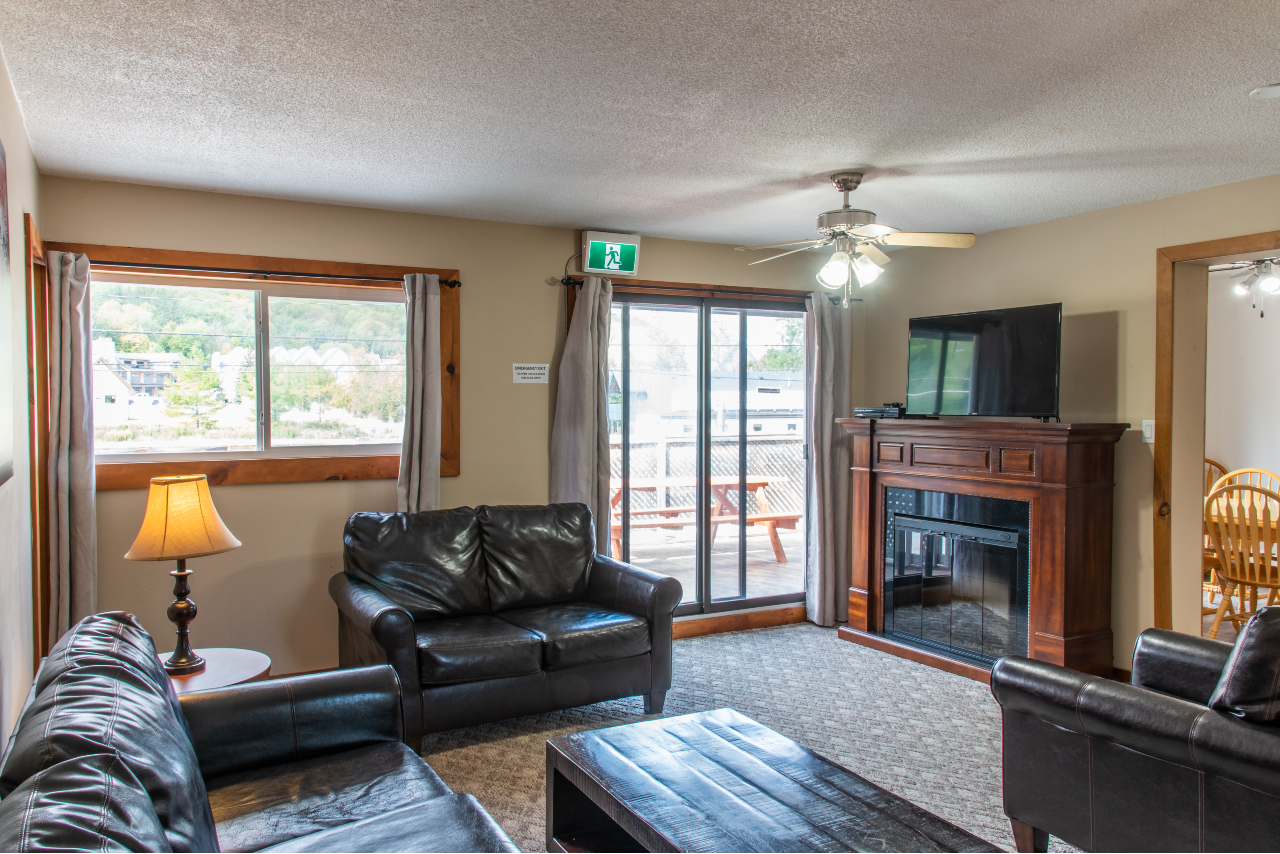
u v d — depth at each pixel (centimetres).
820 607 536
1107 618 418
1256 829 191
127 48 233
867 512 502
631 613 386
